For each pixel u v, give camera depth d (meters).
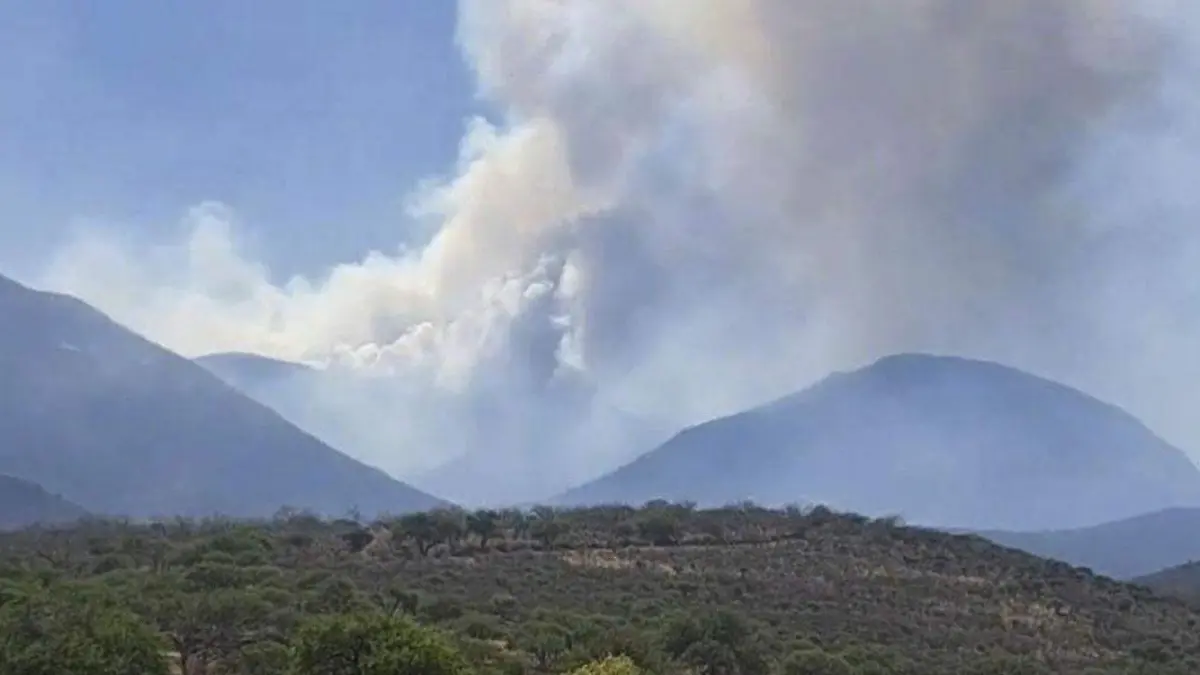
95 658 65.25
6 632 68.25
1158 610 166.75
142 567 133.75
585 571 158.12
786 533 197.00
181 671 89.00
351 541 178.38
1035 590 165.62
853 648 111.00
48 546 159.38
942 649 123.94
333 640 63.69
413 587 129.38
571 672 73.81
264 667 83.56
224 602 91.88
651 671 90.06
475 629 102.31
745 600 142.12
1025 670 113.69
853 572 166.00
